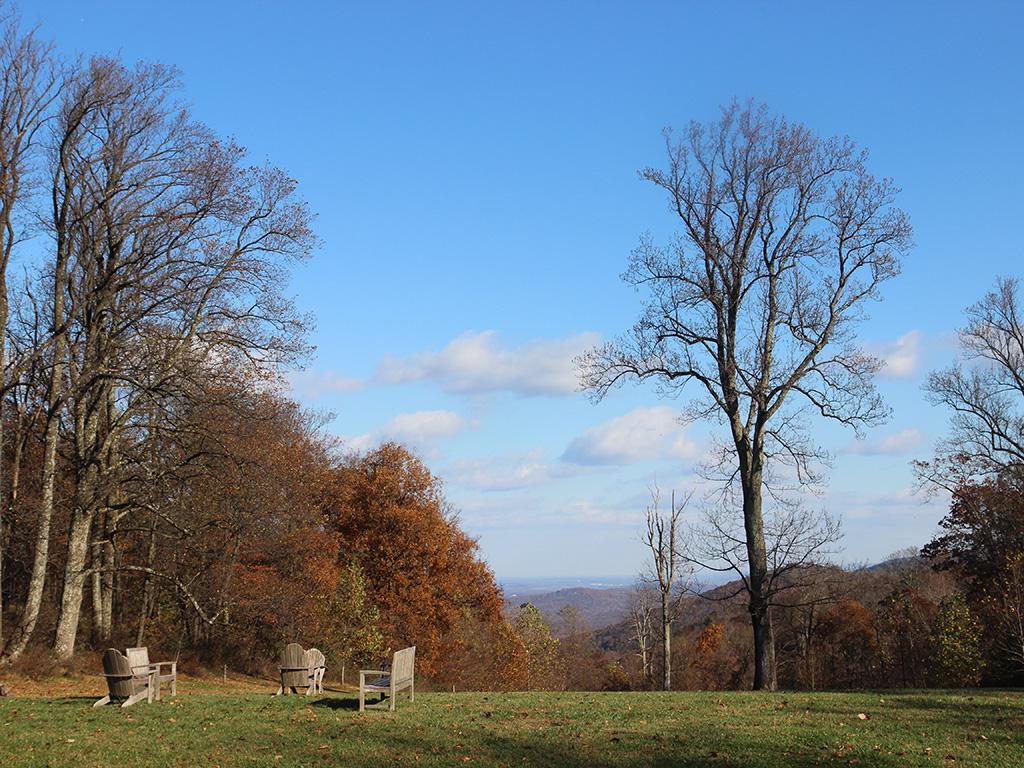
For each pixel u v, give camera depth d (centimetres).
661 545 3525
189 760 1175
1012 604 3009
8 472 3341
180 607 3466
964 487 3984
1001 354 4012
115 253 2570
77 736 1328
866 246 2498
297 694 1917
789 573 2480
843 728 1370
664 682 3434
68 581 2512
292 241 2702
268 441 3619
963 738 1281
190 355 2625
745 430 2486
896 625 4572
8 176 2377
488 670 5122
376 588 4534
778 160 2484
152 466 2894
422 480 4712
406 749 1245
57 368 2561
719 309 2511
